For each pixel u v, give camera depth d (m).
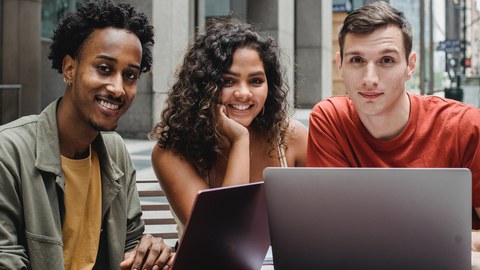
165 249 1.87
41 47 12.36
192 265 1.58
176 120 2.37
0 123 11.09
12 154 1.82
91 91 1.83
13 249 1.76
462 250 1.59
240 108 2.43
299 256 1.67
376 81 2.07
